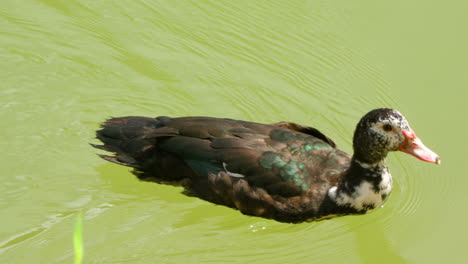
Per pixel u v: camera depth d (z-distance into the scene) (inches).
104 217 329.7
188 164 328.5
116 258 308.5
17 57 402.3
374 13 452.8
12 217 321.7
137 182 347.6
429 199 351.3
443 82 406.0
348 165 330.3
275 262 314.3
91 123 372.8
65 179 344.2
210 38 433.4
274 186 317.7
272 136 329.1
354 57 422.0
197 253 316.2
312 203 318.7
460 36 433.4
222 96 398.9
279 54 426.0
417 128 382.0
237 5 459.8
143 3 453.7
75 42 417.4
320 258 318.3
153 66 410.6
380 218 339.6
